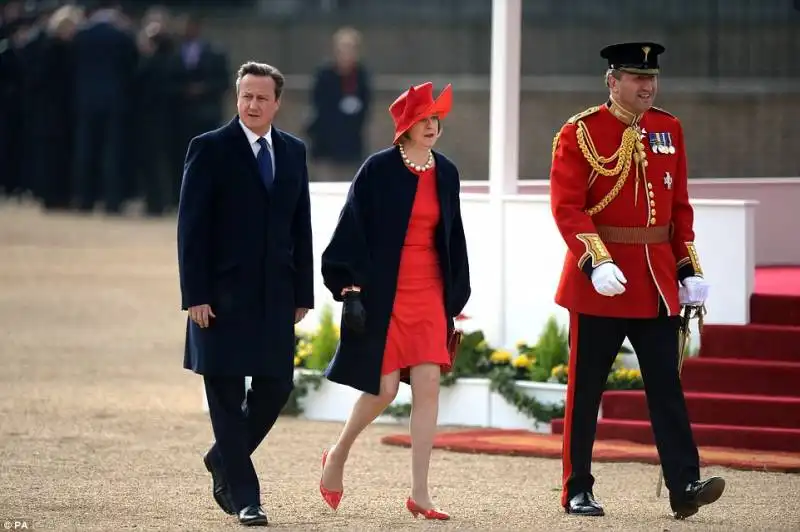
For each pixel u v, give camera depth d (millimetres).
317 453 35500
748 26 76688
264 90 27203
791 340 36688
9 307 60469
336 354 27922
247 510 26859
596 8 101250
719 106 71688
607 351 28422
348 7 116188
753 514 28797
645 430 35750
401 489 31406
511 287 39406
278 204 27266
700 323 28547
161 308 60938
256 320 27016
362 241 27688
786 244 48344
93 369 47625
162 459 34656
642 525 27516
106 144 94062
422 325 27688
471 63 110562
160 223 91625
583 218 27812
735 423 35656
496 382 38375
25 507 29156
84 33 92938
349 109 97188
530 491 31203
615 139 28172
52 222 91438
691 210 28797
